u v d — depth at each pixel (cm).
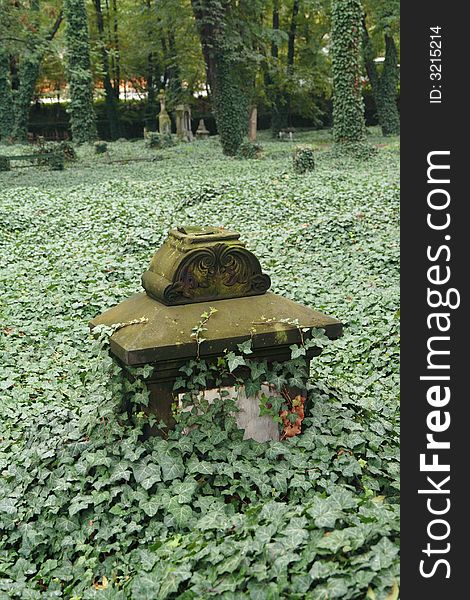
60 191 1770
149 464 418
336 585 300
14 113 4228
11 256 1155
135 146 3794
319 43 4569
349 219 1265
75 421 509
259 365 440
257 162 2619
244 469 417
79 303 908
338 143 2764
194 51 4212
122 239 1235
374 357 745
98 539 402
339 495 360
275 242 1205
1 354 768
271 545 327
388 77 4116
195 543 355
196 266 443
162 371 424
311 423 454
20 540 426
